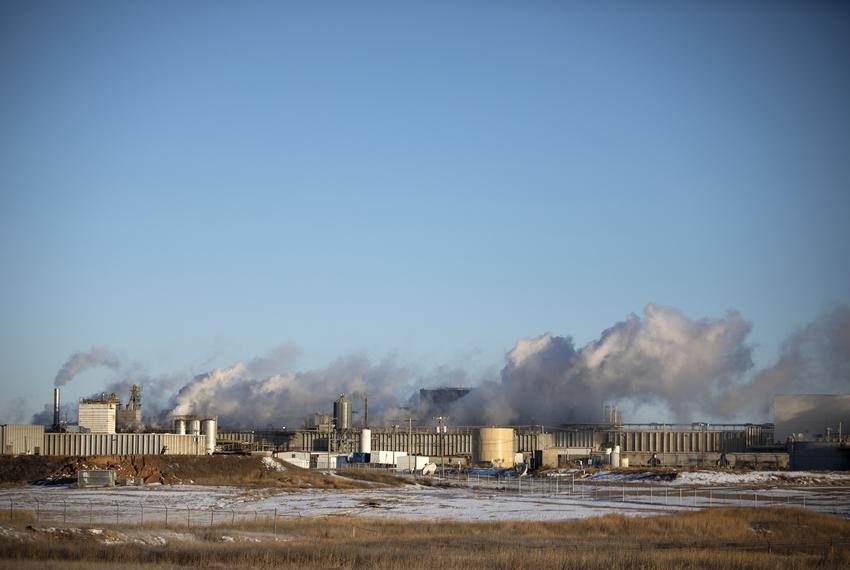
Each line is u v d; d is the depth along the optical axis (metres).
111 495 153.38
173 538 92.69
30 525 94.62
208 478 186.25
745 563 80.94
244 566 74.56
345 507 140.38
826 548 95.06
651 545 95.12
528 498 162.62
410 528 106.38
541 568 76.12
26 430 198.38
